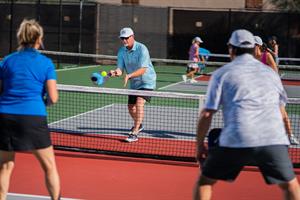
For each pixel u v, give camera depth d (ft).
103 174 23.63
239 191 21.77
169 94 26.66
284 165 14.83
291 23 99.25
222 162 14.99
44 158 16.83
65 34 95.04
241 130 14.69
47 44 94.63
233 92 14.93
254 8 106.83
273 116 14.94
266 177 15.16
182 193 21.29
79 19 94.63
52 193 17.24
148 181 22.82
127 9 98.32
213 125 35.60
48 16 94.12
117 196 20.54
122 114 40.22
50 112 40.14
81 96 49.01
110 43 96.89
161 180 23.07
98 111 41.32
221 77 15.08
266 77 15.21
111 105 44.45
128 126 35.60
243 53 15.53
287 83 72.84
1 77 16.80
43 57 16.93
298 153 28.99
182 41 102.99
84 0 99.86
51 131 32.91
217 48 102.27
